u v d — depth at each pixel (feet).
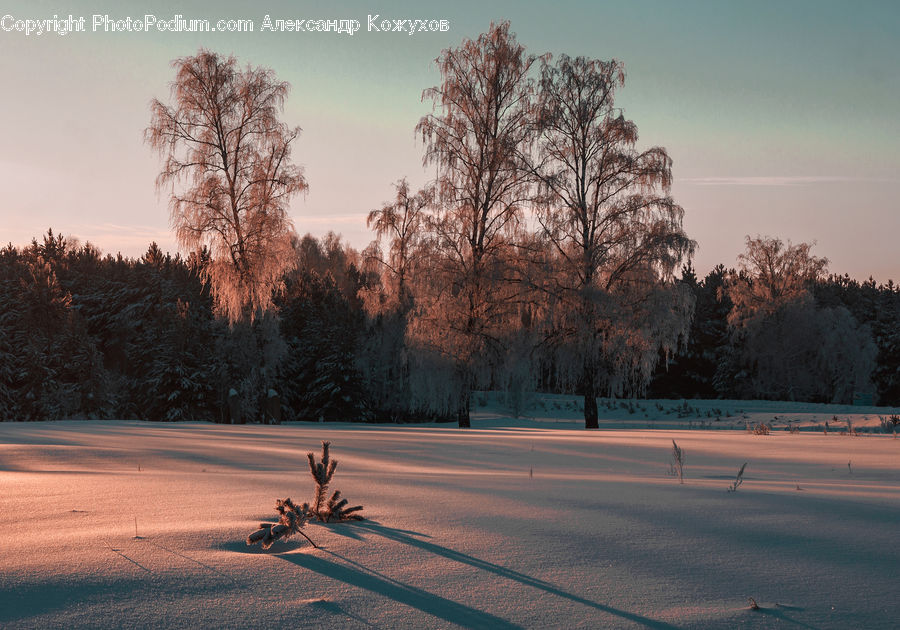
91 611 10.28
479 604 10.99
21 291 179.11
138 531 15.71
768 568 13.28
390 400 158.51
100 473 31.94
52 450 41.52
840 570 13.16
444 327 112.27
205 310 179.01
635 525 17.26
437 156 113.80
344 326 172.14
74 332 165.07
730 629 10.07
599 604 11.07
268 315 119.14
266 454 46.91
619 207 109.19
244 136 113.50
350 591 11.48
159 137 109.29
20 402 158.92
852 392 199.72
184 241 109.91
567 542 15.29
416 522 17.54
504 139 111.55
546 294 108.99
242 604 10.73
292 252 115.96
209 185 109.60
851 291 312.71
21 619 9.91
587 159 111.55
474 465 44.37
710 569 13.19
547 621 10.28
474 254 114.21
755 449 57.06
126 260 234.17
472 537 15.71
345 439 63.82
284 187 113.29
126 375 189.78
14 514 18.49
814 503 20.99
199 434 65.62
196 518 17.75
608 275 109.60
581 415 158.10
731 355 225.15
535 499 21.93
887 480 33.30
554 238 109.19
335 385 169.37
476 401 180.14
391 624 10.05
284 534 14.55
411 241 117.39
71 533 15.57
